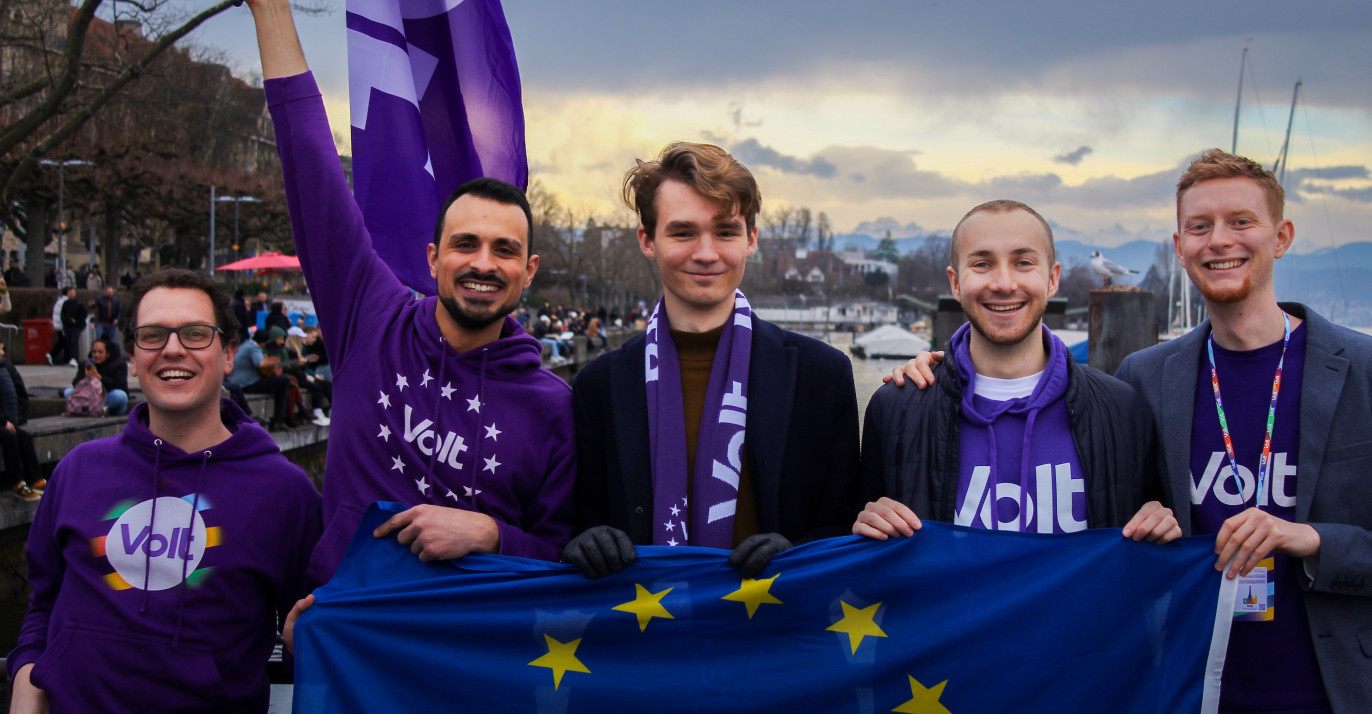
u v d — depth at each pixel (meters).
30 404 11.71
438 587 2.68
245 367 12.25
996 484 2.74
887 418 2.88
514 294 2.81
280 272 43.34
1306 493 2.70
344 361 2.93
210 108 31.00
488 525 2.68
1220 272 2.86
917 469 2.80
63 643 2.54
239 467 2.75
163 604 2.59
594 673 2.71
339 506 2.77
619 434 2.84
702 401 2.92
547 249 66.94
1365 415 2.69
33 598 2.72
